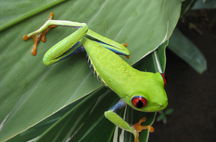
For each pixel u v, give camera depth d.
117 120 0.25
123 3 0.27
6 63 0.26
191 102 0.45
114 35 0.27
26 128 0.25
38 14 0.26
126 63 0.26
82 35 0.26
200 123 0.44
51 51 0.26
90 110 0.26
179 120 0.44
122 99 0.26
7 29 0.26
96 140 0.26
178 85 0.47
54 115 0.26
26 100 0.26
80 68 0.27
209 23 0.51
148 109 0.25
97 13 0.27
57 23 0.26
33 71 0.26
